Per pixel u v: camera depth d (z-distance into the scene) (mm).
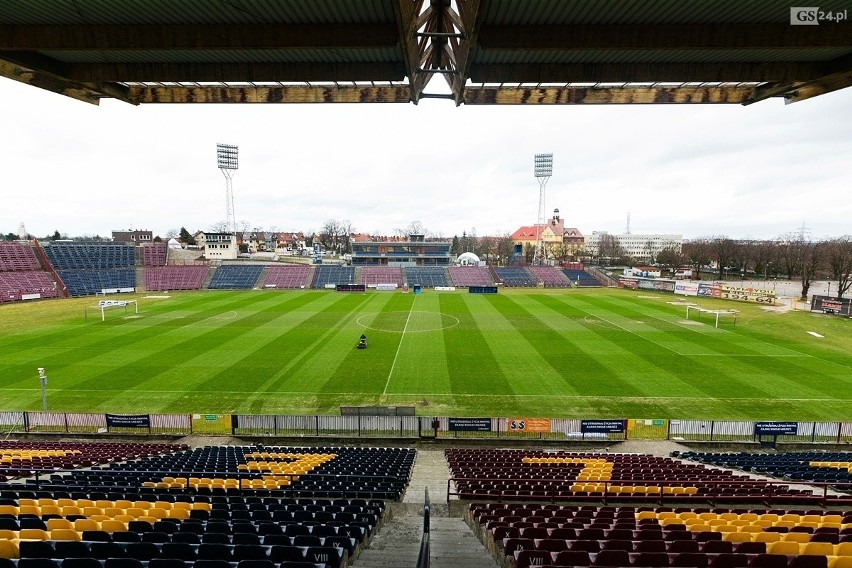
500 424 23062
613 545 8367
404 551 9312
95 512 10477
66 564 6945
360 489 14109
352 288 79500
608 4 10344
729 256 111125
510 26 11406
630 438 22906
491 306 61188
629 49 11422
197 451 19922
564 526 10242
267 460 18391
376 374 31453
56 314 53719
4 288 67062
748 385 29281
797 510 12367
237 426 23359
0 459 17797
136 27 11266
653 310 57562
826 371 32000
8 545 7758
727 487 14312
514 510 11555
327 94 15320
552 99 15406
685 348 38156
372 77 13344
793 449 22031
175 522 9516
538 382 29969
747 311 57156
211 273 88000
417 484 16609
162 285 81500
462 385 29453
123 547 7859
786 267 113750
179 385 29125
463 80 13352
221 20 11094
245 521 10055
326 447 22062
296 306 60719
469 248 177875
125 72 13281
